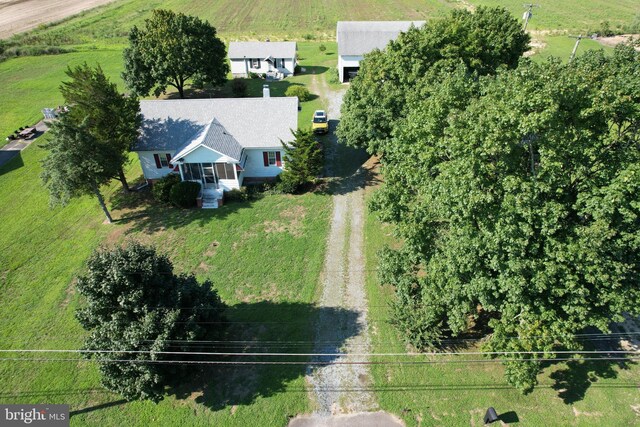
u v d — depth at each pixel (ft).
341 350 67.97
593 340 69.41
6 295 79.87
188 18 159.74
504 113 48.47
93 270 56.95
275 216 100.89
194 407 60.49
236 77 205.98
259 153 112.47
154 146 108.68
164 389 59.67
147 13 321.11
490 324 58.80
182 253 89.45
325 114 143.95
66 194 90.89
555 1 324.80
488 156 51.26
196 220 100.17
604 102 48.08
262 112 115.14
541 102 46.57
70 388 63.62
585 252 47.55
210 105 115.75
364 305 76.13
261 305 76.38
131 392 56.24
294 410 59.67
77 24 288.51
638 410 58.59
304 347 68.44
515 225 49.11
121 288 57.21
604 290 52.49
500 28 126.00
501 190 50.72
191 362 58.44
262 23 295.48
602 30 233.76
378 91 101.81
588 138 50.57
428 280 65.26
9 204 107.45
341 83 190.49
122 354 55.67
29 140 140.87
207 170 105.29
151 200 108.88
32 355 68.44
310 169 106.32
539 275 50.06
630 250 52.85
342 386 62.69
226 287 80.48
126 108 102.06
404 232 63.98
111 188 114.93
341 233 94.73
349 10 318.45
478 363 65.57
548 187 48.03
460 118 54.19
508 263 51.19
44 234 96.78
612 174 49.90
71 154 88.63
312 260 86.79
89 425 58.65
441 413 59.00
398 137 76.48
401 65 104.12
